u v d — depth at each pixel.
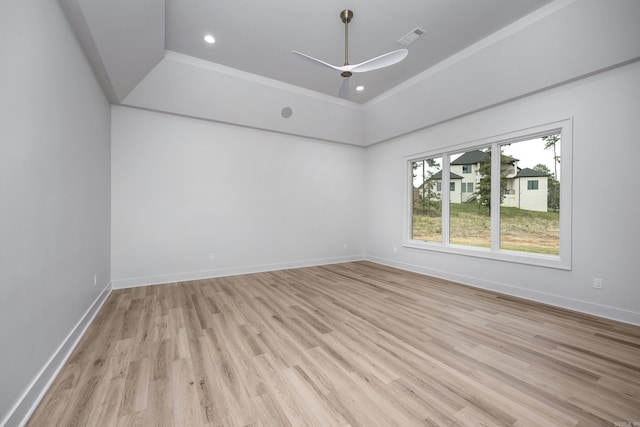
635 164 2.79
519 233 3.87
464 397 1.69
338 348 2.31
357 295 3.81
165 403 1.63
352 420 1.49
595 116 3.02
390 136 5.61
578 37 2.83
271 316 3.03
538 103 3.49
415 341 2.44
